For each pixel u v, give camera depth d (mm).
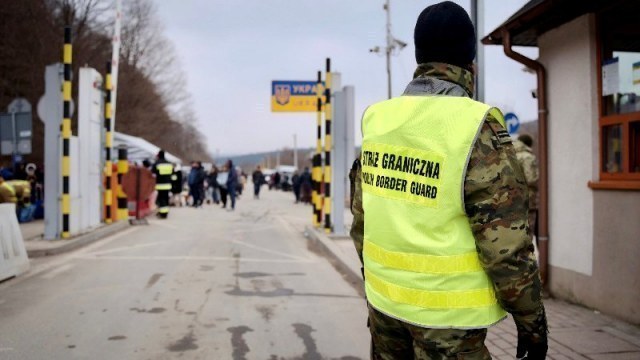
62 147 10242
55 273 7684
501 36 6320
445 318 1862
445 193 1849
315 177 13320
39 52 31719
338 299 6387
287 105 33250
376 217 2080
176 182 22203
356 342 4812
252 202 27875
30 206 14273
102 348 4531
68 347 4547
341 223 11453
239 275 7742
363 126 2277
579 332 4629
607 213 5070
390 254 2004
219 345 4664
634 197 4734
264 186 68438
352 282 7375
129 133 46594
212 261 8875
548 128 5988
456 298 1855
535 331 1862
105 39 38938
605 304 5129
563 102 5719
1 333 4898
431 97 1975
